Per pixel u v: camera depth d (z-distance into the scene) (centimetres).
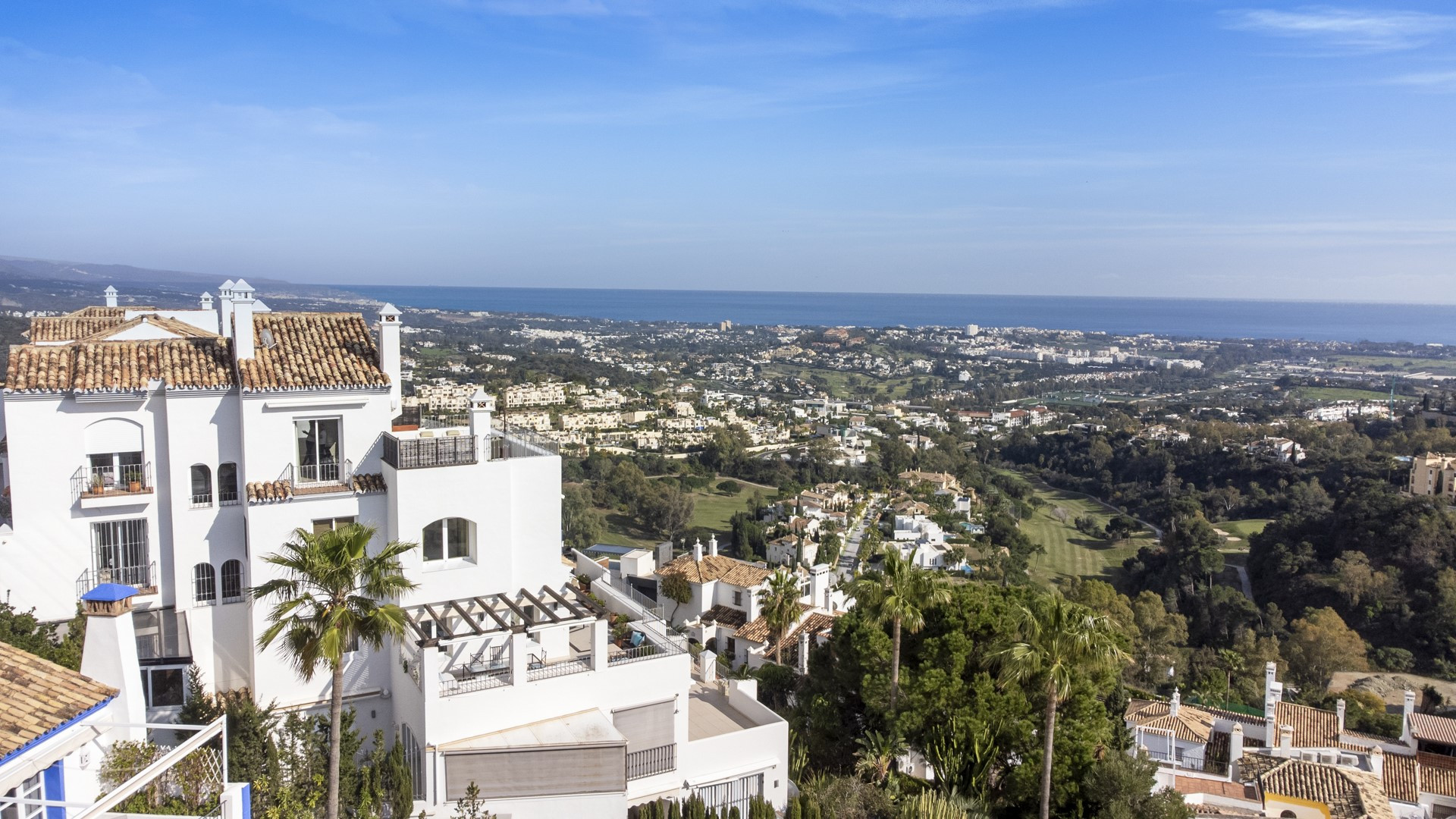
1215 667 7400
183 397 2514
